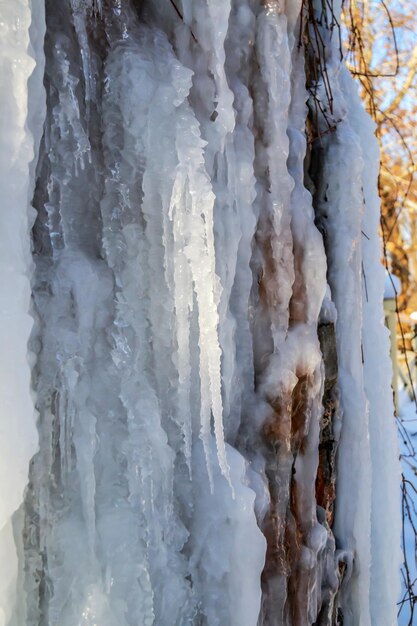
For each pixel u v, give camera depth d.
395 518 2.62
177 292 1.74
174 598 1.72
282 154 2.13
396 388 6.47
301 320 2.19
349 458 2.39
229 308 2.00
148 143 1.75
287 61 2.15
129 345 1.74
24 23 1.38
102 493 1.65
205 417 1.76
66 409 1.58
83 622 1.51
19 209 1.38
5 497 1.30
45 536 1.53
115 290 1.74
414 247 8.78
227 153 1.95
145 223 1.78
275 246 2.11
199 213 1.75
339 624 2.35
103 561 1.58
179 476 1.81
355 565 2.38
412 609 2.88
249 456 2.03
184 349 1.75
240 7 2.11
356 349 2.45
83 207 1.73
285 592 2.00
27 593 1.50
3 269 1.34
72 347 1.60
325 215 2.45
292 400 2.11
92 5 1.77
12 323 1.33
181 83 1.79
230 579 1.79
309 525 2.15
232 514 1.80
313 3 2.52
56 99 1.69
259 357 2.10
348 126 2.53
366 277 2.64
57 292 1.63
